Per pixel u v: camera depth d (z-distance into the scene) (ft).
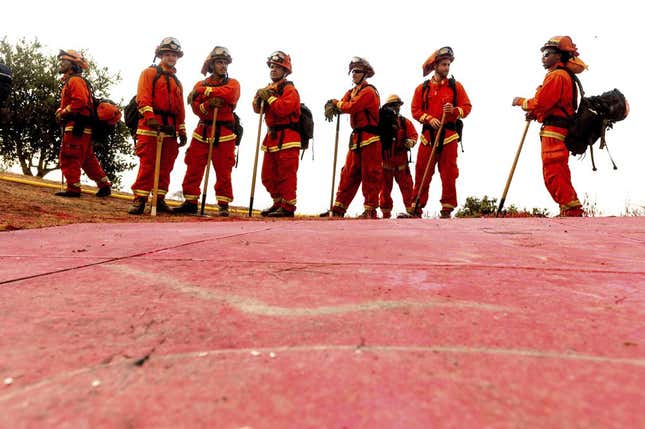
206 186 24.08
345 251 8.95
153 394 3.14
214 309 5.14
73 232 12.91
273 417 2.80
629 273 6.92
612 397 3.00
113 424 2.76
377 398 3.00
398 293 5.74
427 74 24.47
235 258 8.18
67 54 26.71
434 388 3.14
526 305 5.21
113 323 4.69
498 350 3.84
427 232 12.14
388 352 3.81
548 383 3.21
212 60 23.84
